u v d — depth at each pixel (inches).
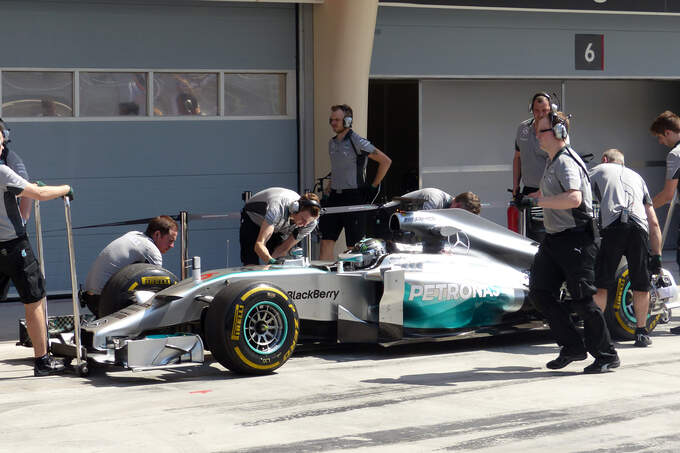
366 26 484.7
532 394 253.1
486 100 561.6
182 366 278.7
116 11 455.2
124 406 241.0
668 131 347.3
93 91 453.4
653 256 331.0
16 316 406.3
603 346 282.0
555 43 559.5
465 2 515.8
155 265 325.1
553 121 278.2
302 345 323.3
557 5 537.0
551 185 278.7
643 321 327.9
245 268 308.5
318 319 305.3
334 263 328.2
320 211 346.9
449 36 532.7
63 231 449.1
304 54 494.9
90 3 449.4
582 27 565.3
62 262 449.4
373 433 213.2
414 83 542.0
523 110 571.8
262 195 356.2
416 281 314.2
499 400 245.9
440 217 333.7
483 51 541.6
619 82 604.4
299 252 319.3
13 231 276.2
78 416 230.7
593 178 330.3
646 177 620.1
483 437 209.3
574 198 271.3
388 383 268.4
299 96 495.2
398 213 333.7
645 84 613.0
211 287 291.3
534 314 339.3
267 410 235.6
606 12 551.8
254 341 278.5
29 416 231.6
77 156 450.9
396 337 310.2
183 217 367.2
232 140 483.5
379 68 518.3
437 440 207.0
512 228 403.9
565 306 287.6
